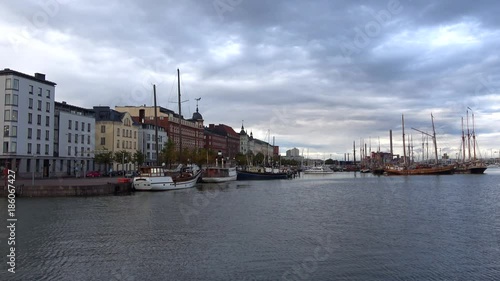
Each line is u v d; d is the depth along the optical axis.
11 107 94.94
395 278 23.11
